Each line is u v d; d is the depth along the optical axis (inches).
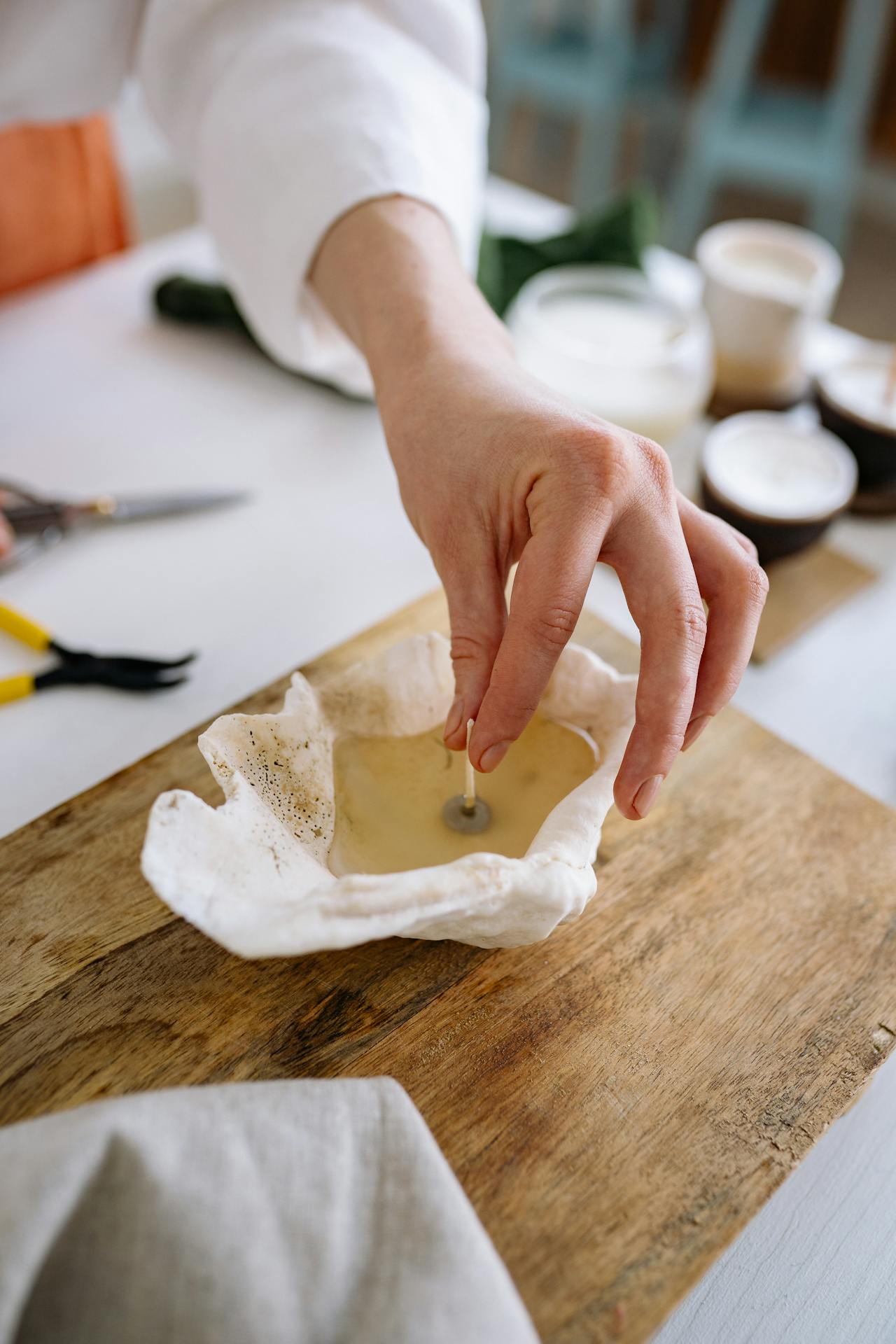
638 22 75.8
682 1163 12.0
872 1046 13.1
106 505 20.5
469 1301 10.0
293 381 24.9
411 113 18.6
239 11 20.2
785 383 24.7
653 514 12.6
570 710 14.9
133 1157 10.3
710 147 60.6
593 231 26.3
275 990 13.2
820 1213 13.3
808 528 19.4
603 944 14.0
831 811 15.7
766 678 19.6
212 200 20.1
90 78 22.1
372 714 14.7
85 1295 9.9
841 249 72.0
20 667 18.0
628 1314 10.9
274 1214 10.4
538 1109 12.4
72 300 26.9
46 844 14.4
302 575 20.2
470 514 13.3
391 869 13.4
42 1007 12.8
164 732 17.1
